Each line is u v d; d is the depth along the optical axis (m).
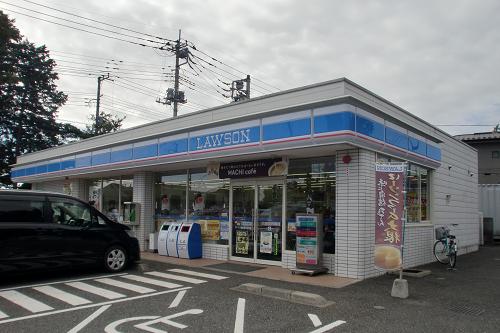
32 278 9.39
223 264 11.19
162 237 12.84
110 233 10.05
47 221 9.23
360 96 9.48
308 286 8.35
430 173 13.24
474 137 26.08
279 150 9.52
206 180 12.79
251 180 11.52
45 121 34.75
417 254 11.90
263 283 8.66
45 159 19.33
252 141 9.95
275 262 10.81
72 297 7.51
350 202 9.19
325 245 9.91
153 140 12.87
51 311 6.56
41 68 34.34
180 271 10.18
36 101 34.31
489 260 13.35
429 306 6.94
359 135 8.68
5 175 33.28
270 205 11.05
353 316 6.29
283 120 9.36
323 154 9.99
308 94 9.48
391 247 7.86
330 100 8.55
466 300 7.42
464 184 16.00
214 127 10.94
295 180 10.55
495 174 25.91
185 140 11.74
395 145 10.22
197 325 5.84
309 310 6.62
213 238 12.38
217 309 6.66
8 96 32.44
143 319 6.12
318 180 10.13
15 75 27.66
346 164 9.30
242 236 11.67
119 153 14.27
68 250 9.36
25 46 33.41
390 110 10.78
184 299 7.32
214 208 12.48
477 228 17.25
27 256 8.79
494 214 20.42
